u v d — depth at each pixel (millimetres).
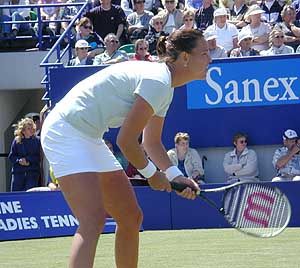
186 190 5758
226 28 16266
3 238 12508
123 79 5379
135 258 5852
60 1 19516
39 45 18359
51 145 5449
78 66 14992
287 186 12805
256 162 14328
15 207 12594
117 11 17016
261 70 14562
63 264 9062
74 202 5367
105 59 15711
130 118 5234
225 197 5859
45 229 12617
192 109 14750
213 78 14680
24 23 18516
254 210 5844
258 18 16094
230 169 14312
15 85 18531
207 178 14820
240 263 8555
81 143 5410
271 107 14594
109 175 5613
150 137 5828
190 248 10070
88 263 5191
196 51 5434
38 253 10344
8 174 19344
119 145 5305
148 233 12398
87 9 18125
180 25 16422
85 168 5371
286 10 16312
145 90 5238
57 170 5414
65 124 5434
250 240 10648
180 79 5516
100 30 16984
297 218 12797
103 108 5391
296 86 14516
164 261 8930
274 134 14602
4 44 18984
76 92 5492
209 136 14750
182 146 14109
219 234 11727
